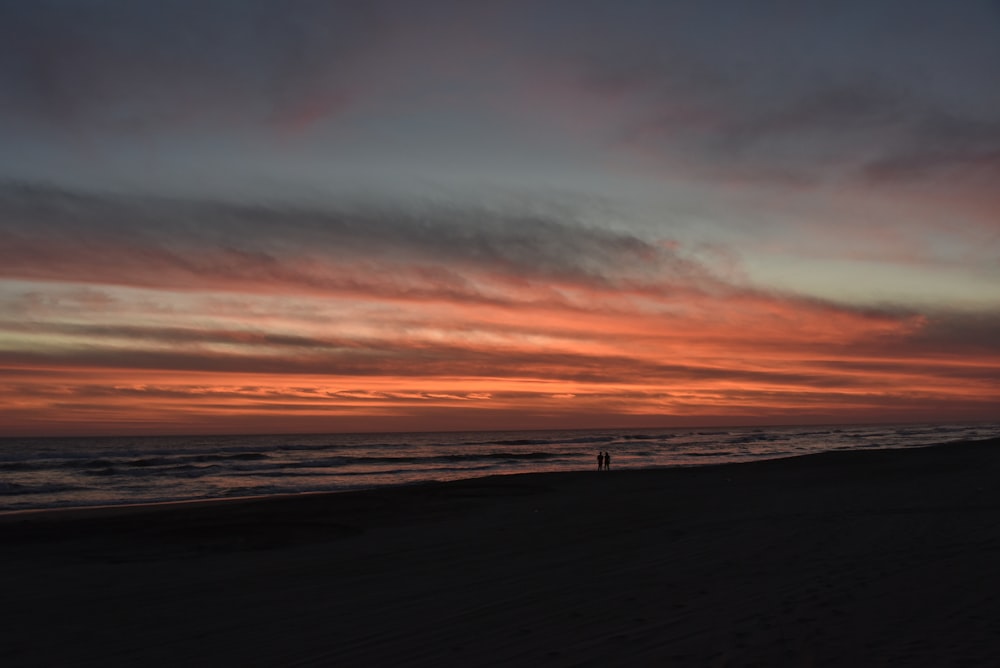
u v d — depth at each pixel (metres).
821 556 7.94
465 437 177.38
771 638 4.90
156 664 4.94
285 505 17.67
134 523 14.45
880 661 4.32
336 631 5.63
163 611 6.53
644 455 62.31
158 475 40.09
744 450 69.56
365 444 107.00
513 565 8.45
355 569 8.58
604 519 12.87
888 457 31.36
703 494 17.09
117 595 7.33
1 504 24.89
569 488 20.61
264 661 4.92
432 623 5.76
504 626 5.57
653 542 9.76
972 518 10.55
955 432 124.56
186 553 10.49
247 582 7.91
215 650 5.22
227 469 45.38
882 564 7.31
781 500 14.64
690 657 4.57
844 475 22.14
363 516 14.94
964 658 4.29
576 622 5.57
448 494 19.61
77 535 12.77
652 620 5.52
